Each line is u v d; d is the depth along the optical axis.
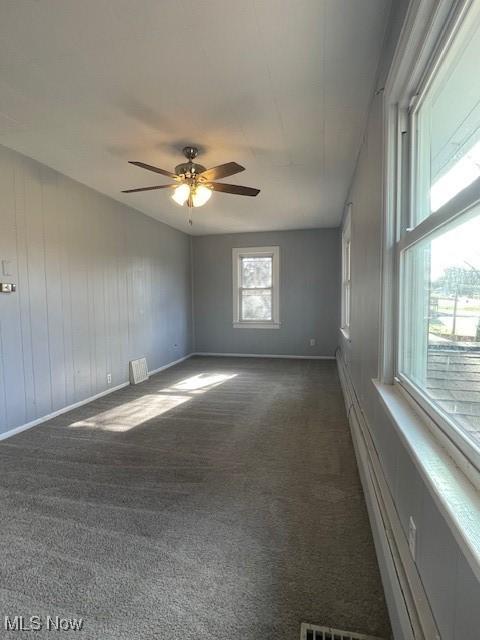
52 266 3.53
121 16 1.62
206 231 6.70
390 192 1.63
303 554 1.63
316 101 2.33
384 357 1.72
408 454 1.21
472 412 0.88
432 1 1.05
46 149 3.06
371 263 2.15
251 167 3.46
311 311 6.66
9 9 1.58
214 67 1.99
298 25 1.68
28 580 1.48
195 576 1.50
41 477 2.35
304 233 6.58
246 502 2.05
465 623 0.74
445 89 1.19
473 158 0.92
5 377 3.03
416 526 1.12
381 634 1.23
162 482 2.28
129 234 4.90
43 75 2.05
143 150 3.08
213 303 7.10
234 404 3.94
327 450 2.74
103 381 4.35
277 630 1.25
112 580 1.48
